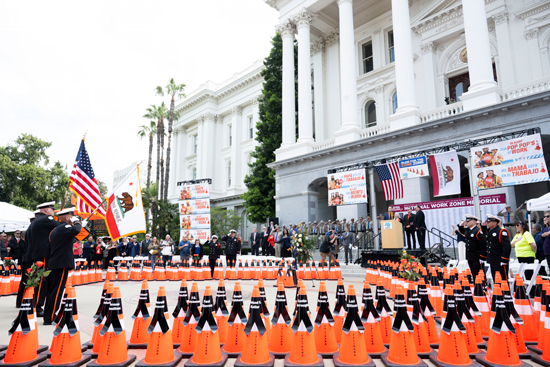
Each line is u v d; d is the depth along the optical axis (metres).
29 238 7.30
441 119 17.73
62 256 6.30
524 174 13.63
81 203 12.55
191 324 4.43
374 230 19.09
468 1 18.11
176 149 49.31
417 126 18.53
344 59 23.42
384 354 4.17
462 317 4.51
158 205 31.80
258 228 37.47
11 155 40.56
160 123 37.53
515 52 19.80
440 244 13.72
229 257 14.54
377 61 26.66
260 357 3.89
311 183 23.91
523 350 4.38
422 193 19.20
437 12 23.55
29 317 4.17
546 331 4.17
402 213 17.23
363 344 3.99
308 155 23.59
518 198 19.36
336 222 20.27
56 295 6.26
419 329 4.38
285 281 11.04
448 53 23.16
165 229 32.66
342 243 17.95
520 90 16.64
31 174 37.81
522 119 15.62
